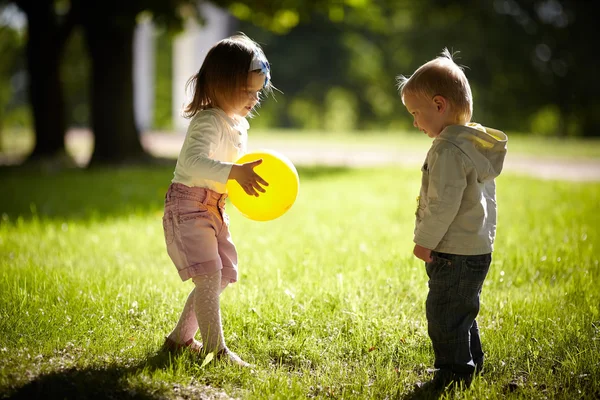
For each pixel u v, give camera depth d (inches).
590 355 204.2
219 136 200.7
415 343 217.8
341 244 353.7
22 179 716.0
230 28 2485.2
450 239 181.5
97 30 894.4
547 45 2413.9
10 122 1823.3
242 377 190.2
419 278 285.4
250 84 201.5
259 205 204.5
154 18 813.2
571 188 637.9
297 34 2758.4
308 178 711.7
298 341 216.8
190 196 199.3
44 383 175.0
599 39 2348.7
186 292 263.3
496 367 201.8
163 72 2396.7
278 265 302.2
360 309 243.9
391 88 2787.9
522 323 231.0
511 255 323.3
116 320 229.3
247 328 228.8
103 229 403.2
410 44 2598.4
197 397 175.8
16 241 360.5
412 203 529.7
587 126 2564.0
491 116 2581.2
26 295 242.2
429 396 181.2
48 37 982.4
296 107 2908.5
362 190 611.8
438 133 188.9
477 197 180.7
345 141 1499.8
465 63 2490.2
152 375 185.0
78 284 265.3
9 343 204.1
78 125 2637.8
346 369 201.2
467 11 2258.9
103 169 841.5
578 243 355.3
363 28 2714.1
